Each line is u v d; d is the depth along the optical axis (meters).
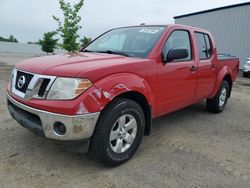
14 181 3.01
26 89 3.22
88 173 3.26
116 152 3.39
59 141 3.03
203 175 3.35
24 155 3.61
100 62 3.37
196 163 3.65
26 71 3.31
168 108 4.31
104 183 3.07
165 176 3.28
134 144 3.62
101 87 3.05
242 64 20.80
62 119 2.91
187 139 4.51
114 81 3.19
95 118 3.02
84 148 3.14
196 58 4.88
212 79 5.56
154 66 3.81
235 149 4.20
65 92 2.94
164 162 3.64
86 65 3.19
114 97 3.17
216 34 22.83
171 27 4.43
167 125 5.22
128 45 4.29
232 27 21.41
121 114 3.33
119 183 3.08
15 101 3.35
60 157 3.61
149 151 3.96
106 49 4.45
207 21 23.58
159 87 3.93
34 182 3.02
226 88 6.43
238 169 3.55
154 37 4.18
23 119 3.27
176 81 4.29
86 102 2.94
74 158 3.60
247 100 8.28
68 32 15.41
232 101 8.00
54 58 3.62
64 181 3.07
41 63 3.36
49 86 3.00
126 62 3.47
